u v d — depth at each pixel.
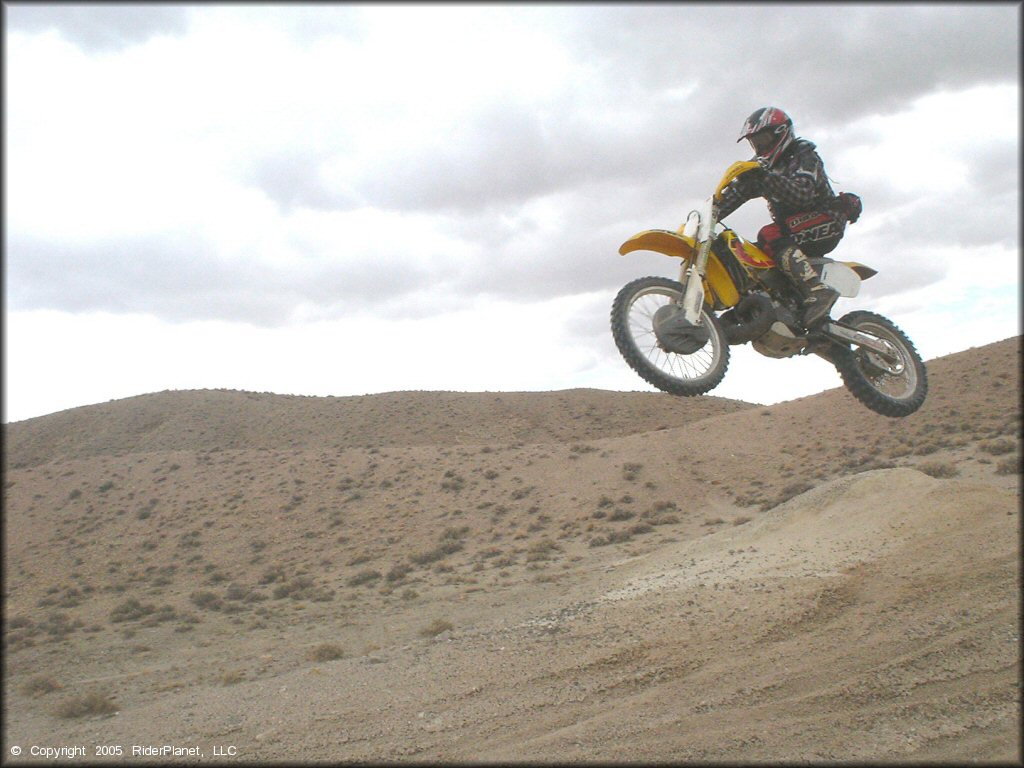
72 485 77.75
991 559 15.84
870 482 24.81
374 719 13.20
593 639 16.09
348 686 15.23
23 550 62.59
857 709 11.05
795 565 19.03
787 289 6.88
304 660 23.41
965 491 21.00
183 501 71.31
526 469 72.25
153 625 36.69
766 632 14.78
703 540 31.28
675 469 66.06
